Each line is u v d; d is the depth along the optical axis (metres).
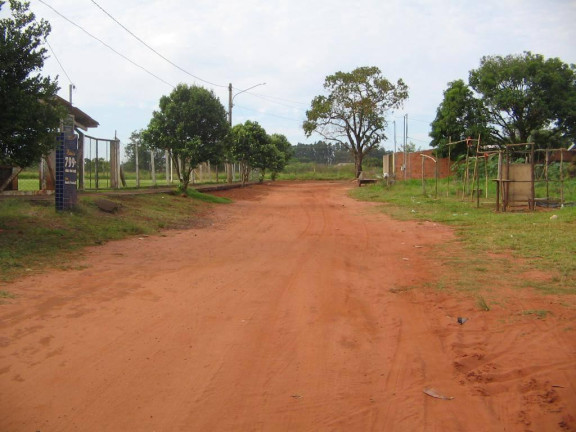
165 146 21.45
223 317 6.07
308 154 125.12
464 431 3.65
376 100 57.03
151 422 3.73
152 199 17.97
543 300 6.51
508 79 32.72
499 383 4.36
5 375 4.37
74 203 12.55
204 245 11.23
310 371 4.63
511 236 11.43
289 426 3.72
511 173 18.06
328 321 6.00
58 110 10.11
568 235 11.00
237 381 4.40
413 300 6.85
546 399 4.04
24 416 3.76
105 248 10.16
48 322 5.65
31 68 9.71
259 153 41.72
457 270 8.45
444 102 35.22
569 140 33.81
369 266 9.26
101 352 4.92
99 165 20.20
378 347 5.21
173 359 4.82
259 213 19.45
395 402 4.08
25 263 8.21
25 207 11.98
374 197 27.62
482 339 5.34
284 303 6.70
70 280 7.46
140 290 7.11
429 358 4.93
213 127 21.75
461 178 32.97
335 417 3.85
